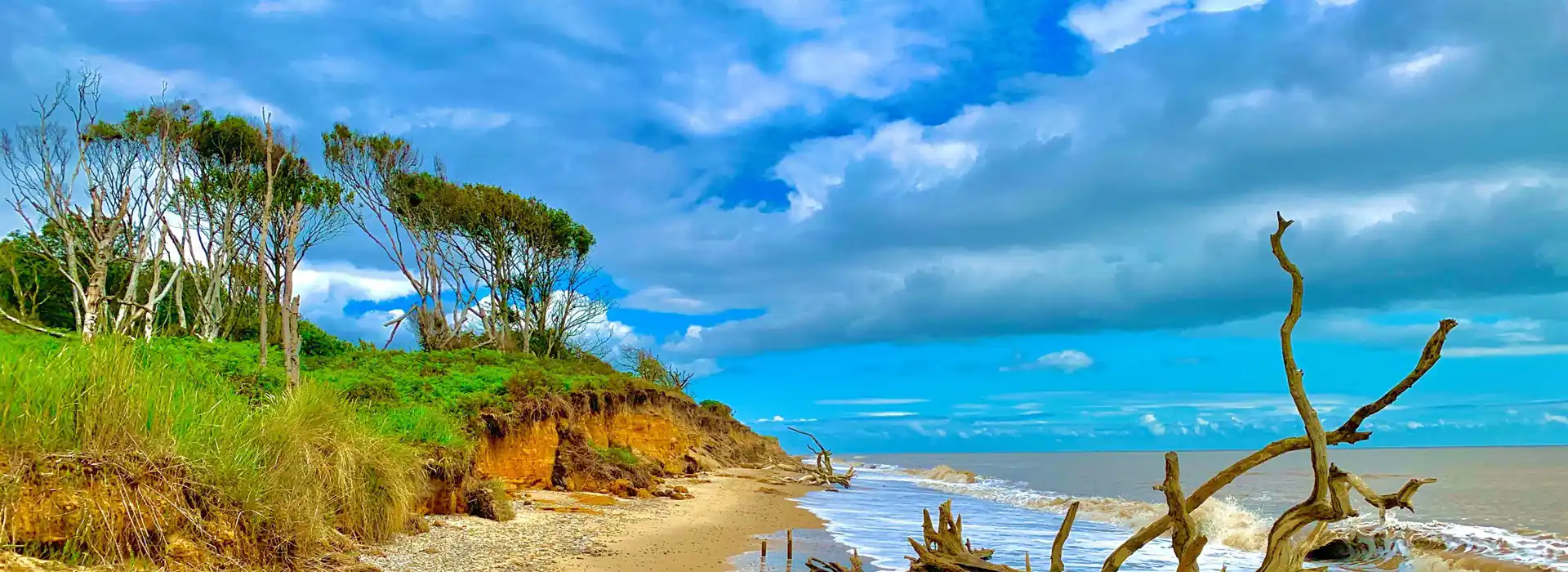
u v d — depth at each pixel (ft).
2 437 22.38
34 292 83.25
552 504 59.31
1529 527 64.54
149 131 93.61
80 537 22.52
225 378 47.73
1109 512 76.18
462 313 130.93
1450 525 64.39
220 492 27.14
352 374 65.16
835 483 120.88
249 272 107.14
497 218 138.72
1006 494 105.09
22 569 20.25
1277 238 18.31
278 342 86.02
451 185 137.59
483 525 45.14
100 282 74.95
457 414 59.82
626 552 41.81
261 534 28.37
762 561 41.16
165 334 68.49
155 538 24.49
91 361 26.43
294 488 30.68
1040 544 54.70
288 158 104.32
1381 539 57.57
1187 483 131.34
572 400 82.79
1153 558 49.55
